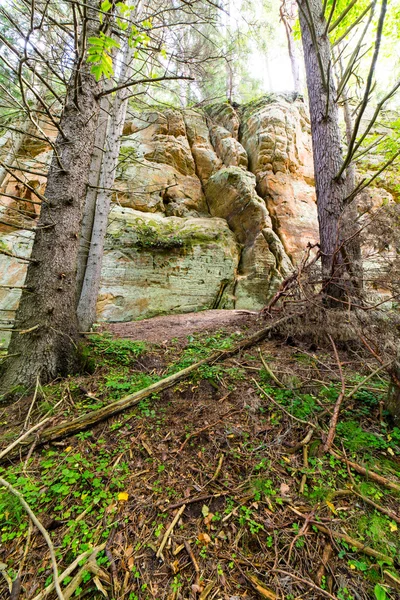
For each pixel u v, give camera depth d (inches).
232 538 62.7
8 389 114.9
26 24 206.4
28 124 327.6
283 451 83.8
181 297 305.1
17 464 84.5
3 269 279.3
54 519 68.2
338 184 178.1
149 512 69.2
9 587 55.4
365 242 149.2
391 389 92.6
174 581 55.7
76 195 139.1
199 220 360.8
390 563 56.0
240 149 412.5
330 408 96.3
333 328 135.9
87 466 81.8
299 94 477.4
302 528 63.4
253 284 327.0
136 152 380.5
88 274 223.0
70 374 128.0
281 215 377.7
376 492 70.1
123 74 243.4
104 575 57.1
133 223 308.2
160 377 125.6
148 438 92.0
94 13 142.6
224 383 116.7
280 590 53.6
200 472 79.0
